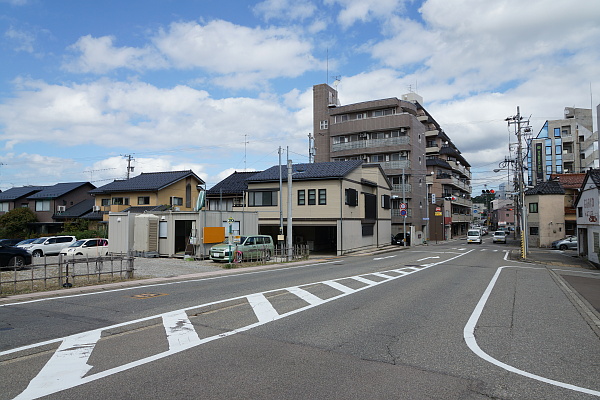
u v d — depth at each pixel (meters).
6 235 44.19
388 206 43.00
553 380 5.02
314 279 15.47
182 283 14.09
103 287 12.42
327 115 56.62
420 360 5.77
